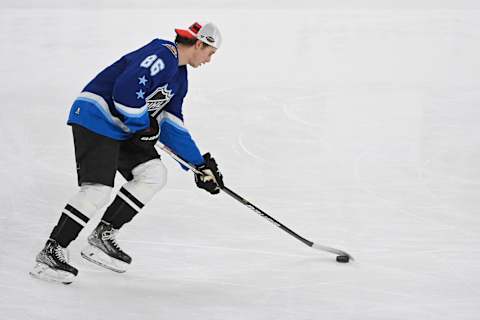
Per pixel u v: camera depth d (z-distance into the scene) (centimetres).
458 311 1138
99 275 1270
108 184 1216
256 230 1510
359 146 2183
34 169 1945
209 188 1318
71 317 1098
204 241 1447
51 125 2458
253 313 1127
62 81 3278
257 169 1959
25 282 1223
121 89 1158
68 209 1212
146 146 1216
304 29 4809
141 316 1108
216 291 1210
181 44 1243
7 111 2670
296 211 1631
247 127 2425
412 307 1150
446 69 3453
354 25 4916
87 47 4194
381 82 3180
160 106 1250
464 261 1344
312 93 2973
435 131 2347
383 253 1383
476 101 2783
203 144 2216
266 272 1293
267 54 3941
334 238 1463
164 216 1590
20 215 1585
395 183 1830
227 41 4366
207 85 3147
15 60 3794
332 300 1175
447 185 1808
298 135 2317
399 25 4862
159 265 1323
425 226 1530
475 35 4447
